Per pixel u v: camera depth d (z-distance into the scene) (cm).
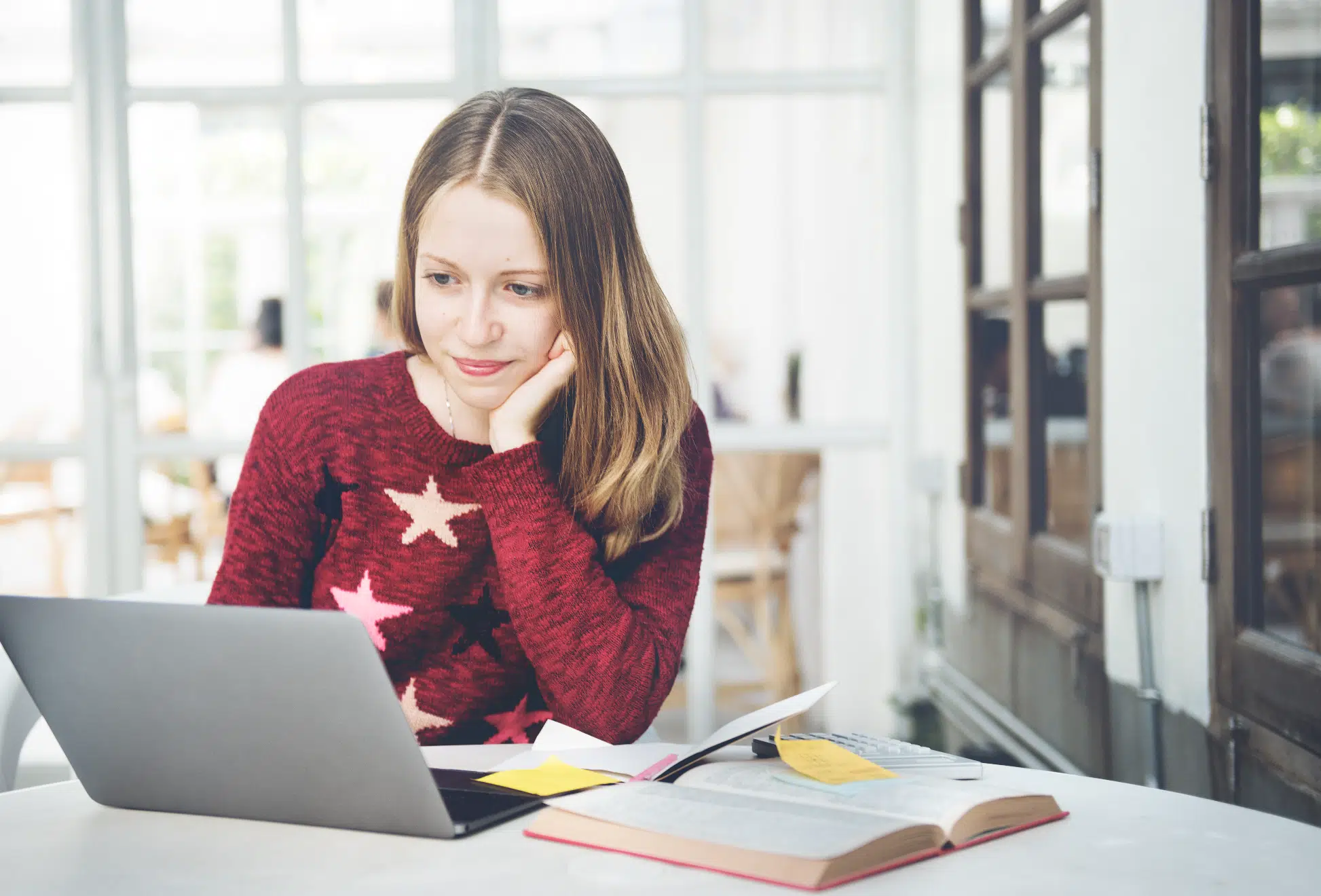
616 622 130
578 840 90
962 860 87
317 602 143
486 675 142
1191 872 84
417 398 141
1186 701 175
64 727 100
